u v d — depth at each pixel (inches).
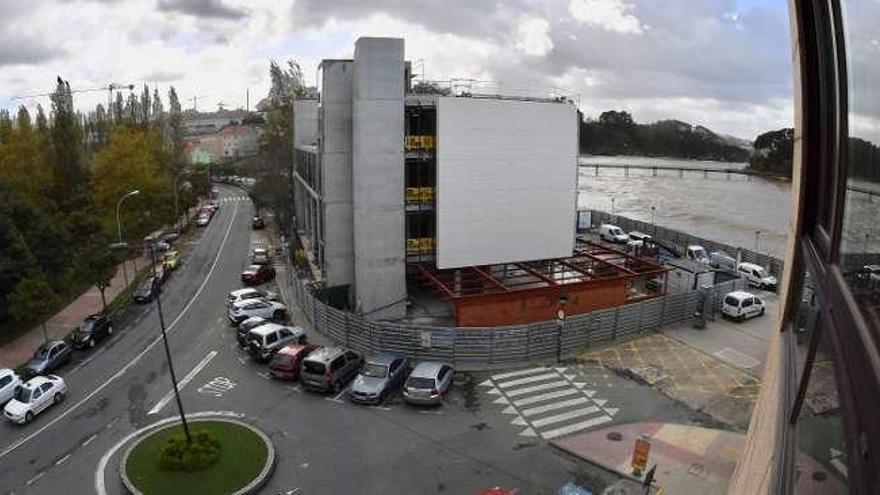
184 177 3154.5
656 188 6072.8
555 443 848.9
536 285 1392.7
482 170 1453.0
